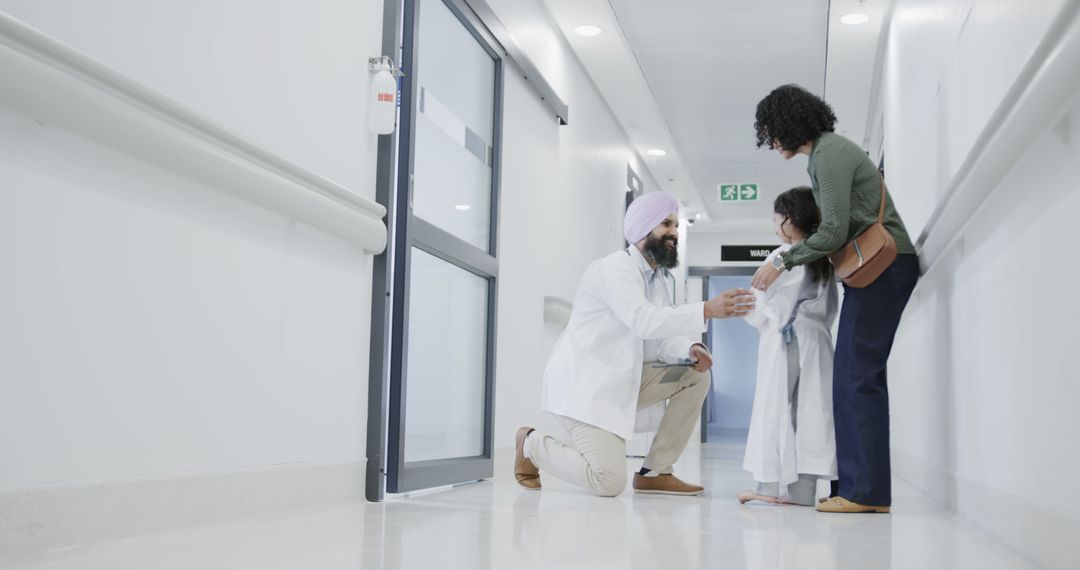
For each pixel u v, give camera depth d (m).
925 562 1.79
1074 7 1.43
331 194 2.70
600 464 3.21
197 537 1.93
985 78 2.44
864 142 8.62
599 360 3.29
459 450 4.06
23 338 1.67
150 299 2.00
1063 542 1.65
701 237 13.29
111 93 1.81
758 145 3.25
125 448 1.93
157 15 2.03
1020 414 2.05
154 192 2.01
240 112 2.35
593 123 6.97
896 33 5.24
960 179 2.54
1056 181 1.74
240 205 2.33
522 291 4.98
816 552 1.89
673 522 2.44
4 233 1.63
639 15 6.01
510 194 4.82
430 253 3.71
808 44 6.46
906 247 2.90
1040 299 1.87
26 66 1.57
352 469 2.92
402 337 3.28
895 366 5.35
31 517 1.66
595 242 6.98
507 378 4.70
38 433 1.70
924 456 3.82
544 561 1.68
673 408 3.52
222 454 2.26
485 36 4.39
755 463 3.09
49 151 1.72
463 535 2.06
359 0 3.04
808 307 3.12
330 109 2.83
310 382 2.69
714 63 6.86
